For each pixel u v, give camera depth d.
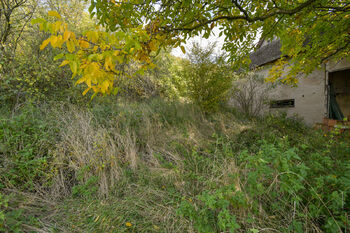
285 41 3.53
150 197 2.26
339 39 3.37
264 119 6.06
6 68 4.04
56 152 2.57
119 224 1.85
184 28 2.03
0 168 2.22
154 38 1.79
